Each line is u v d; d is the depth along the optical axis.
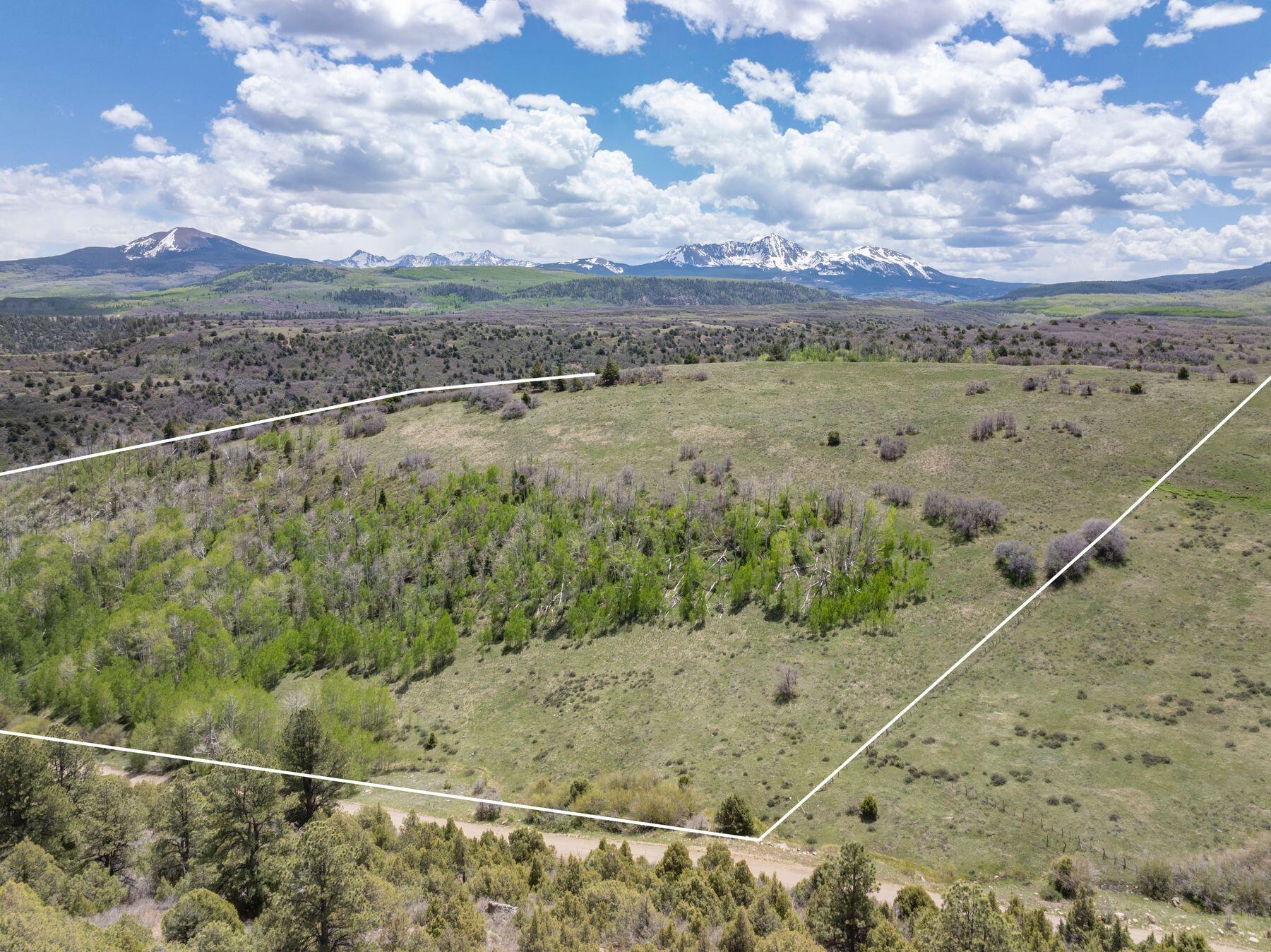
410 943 30.25
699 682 54.75
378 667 63.69
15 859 37.19
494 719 57.12
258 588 59.06
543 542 77.44
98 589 46.56
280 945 29.55
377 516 78.44
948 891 26.75
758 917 30.62
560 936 30.33
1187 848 32.03
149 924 36.06
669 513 77.56
